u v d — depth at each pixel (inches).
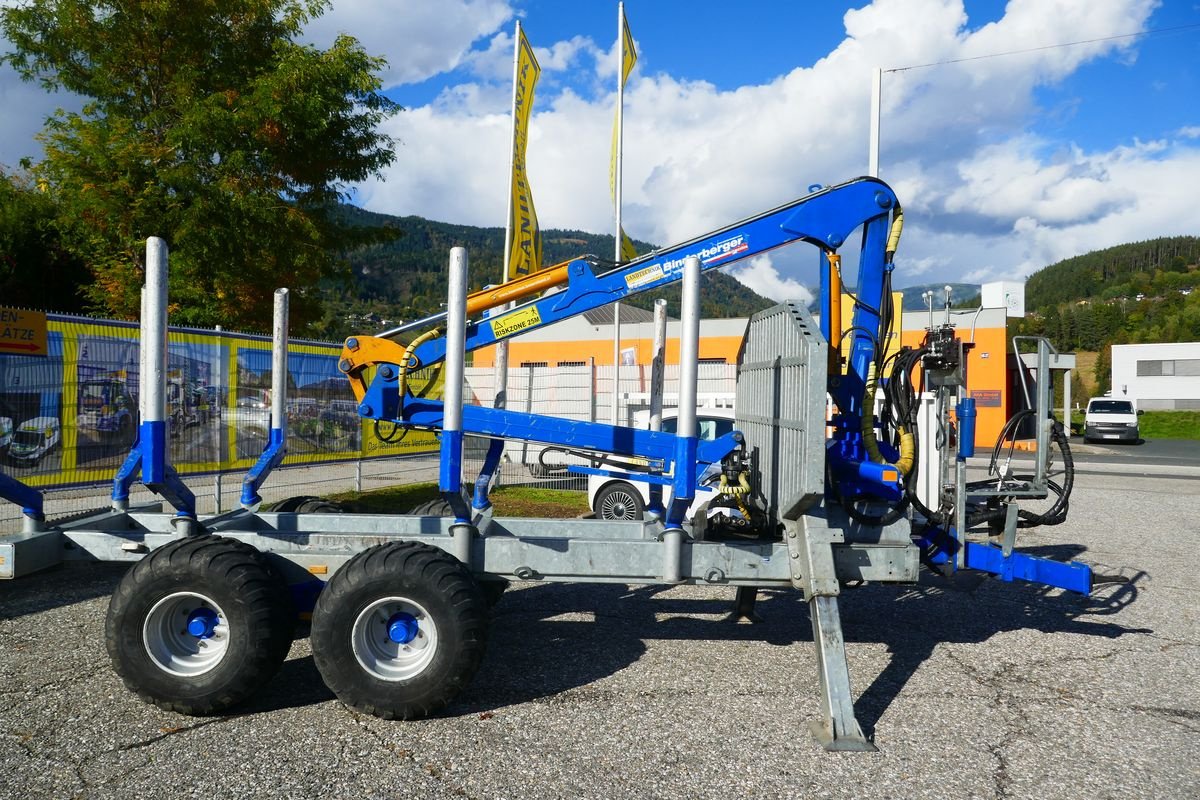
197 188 530.0
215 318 586.9
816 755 135.5
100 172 547.2
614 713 152.2
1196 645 201.0
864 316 198.8
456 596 143.6
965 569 194.7
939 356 189.3
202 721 145.4
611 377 581.6
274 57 596.4
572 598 241.3
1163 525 403.9
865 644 200.8
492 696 160.4
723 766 130.6
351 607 143.1
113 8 566.9
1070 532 380.8
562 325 1375.5
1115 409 1337.4
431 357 214.5
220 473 352.5
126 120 547.5
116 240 576.7
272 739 138.5
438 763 130.1
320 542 168.2
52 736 138.3
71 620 207.2
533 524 213.8
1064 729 147.9
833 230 199.9
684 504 158.1
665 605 233.8
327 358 418.3
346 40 590.6
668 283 204.4
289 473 453.7
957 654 193.2
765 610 230.2
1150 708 158.7
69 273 768.3
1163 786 126.0
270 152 575.8
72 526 190.2
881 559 168.7
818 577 152.9
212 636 150.1
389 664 147.3
